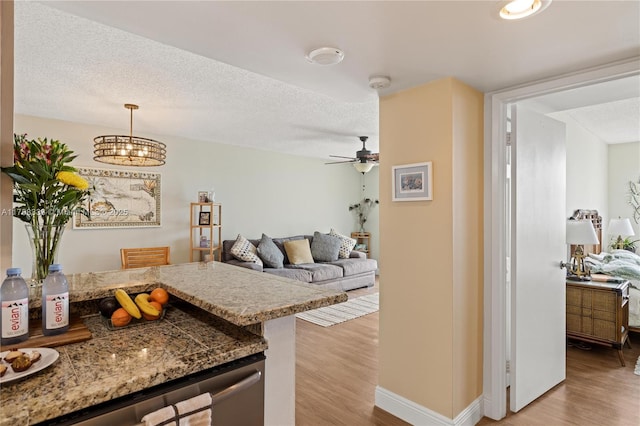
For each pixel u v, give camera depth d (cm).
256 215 605
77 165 424
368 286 637
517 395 233
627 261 405
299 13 140
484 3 131
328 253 629
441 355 207
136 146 317
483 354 231
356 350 338
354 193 782
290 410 140
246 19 145
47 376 99
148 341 127
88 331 133
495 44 164
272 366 134
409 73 199
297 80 213
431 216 212
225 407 120
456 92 207
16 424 80
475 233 224
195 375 115
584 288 331
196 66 259
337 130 462
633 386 269
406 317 225
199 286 166
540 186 252
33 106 358
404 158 225
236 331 139
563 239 279
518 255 232
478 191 227
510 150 235
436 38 159
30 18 195
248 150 591
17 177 128
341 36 158
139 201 473
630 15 138
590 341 327
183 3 133
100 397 92
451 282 203
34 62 252
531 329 243
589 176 512
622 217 580
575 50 170
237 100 338
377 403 238
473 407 220
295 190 666
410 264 223
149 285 174
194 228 526
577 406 240
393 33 154
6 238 129
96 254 440
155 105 354
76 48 231
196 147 528
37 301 141
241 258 525
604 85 235
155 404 104
